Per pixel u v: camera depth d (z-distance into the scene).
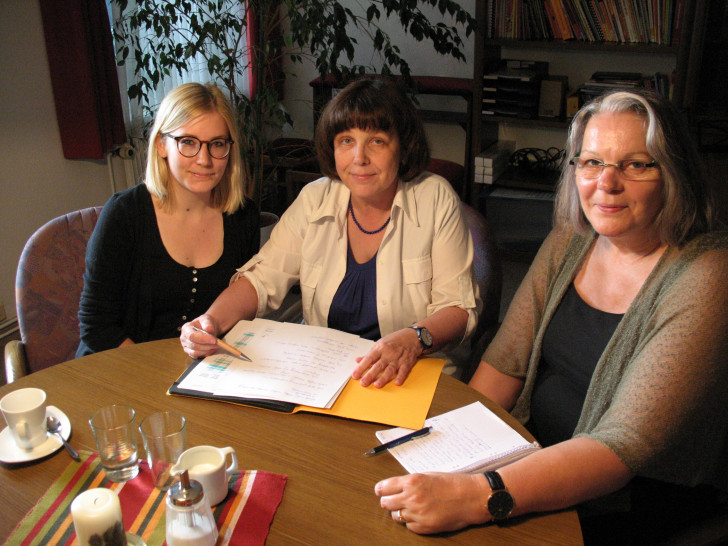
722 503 1.32
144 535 0.97
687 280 1.20
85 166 3.11
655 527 1.31
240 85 3.84
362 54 4.20
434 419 1.25
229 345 1.47
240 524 1.00
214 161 1.66
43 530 0.98
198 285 1.79
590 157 1.29
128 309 1.76
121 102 3.17
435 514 0.99
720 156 2.98
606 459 1.09
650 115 1.21
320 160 1.75
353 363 1.42
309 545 0.97
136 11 2.88
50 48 2.75
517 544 0.98
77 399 1.31
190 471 1.00
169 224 1.75
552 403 1.47
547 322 1.48
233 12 3.49
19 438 1.12
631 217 1.27
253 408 1.28
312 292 1.79
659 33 3.21
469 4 3.92
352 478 1.10
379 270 1.71
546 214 3.60
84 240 1.87
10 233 2.84
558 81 3.47
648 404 1.14
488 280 1.81
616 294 1.39
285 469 1.12
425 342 1.49
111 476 1.08
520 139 3.96
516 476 1.04
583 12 3.30
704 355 1.15
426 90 3.76
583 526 1.33
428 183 1.75
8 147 2.76
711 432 1.19
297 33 2.78
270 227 2.83
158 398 1.31
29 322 1.78
